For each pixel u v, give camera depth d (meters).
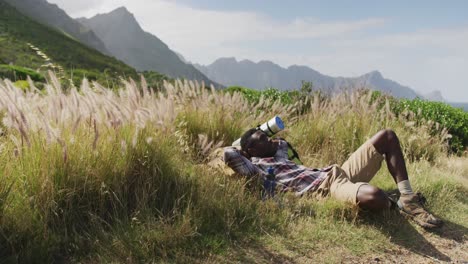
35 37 109.50
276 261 3.24
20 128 3.10
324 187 4.41
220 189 4.12
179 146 4.76
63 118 3.39
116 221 3.42
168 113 4.34
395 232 4.04
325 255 3.42
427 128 8.40
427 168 6.42
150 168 3.91
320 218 4.04
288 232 3.71
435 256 3.68
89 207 3.44
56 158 3.41
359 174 4.63
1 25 106.44
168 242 3.20
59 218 3.29
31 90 3.70
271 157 4.78
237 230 3.62
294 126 7.64
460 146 9.86
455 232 4.27
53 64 3.71
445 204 5.02
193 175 4.24
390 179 5.62
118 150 3.75
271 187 4.48
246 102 6.88
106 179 3.64
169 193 3.95
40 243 2.95
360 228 3.97
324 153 6.55
